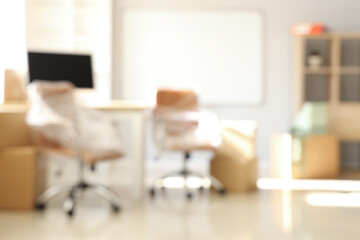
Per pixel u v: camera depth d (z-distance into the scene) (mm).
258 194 7625
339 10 10125
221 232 6004
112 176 8891
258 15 10125
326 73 10031
